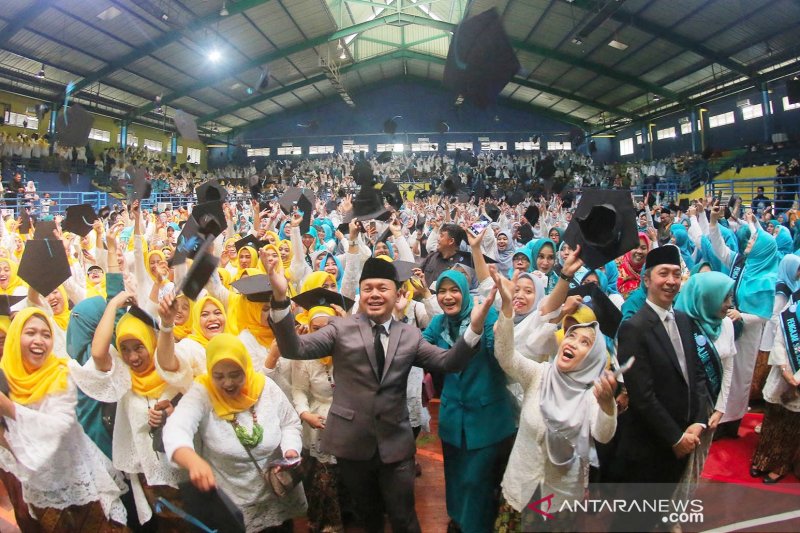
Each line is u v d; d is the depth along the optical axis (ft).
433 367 7.57
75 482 7.43
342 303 9.85
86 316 8.93
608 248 7.75
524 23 55.62
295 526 9.75
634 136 87.97
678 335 7.57
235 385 7.37
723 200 51.83
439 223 22.85
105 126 67.62
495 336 7.50
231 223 18.12
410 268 11.56
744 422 13.83
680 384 7.38
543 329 8.39
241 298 9.84
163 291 10.04
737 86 59.11
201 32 53.47
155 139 79.71
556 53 62.64
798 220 22.57
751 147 58.23
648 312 7.57
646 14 49.11
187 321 9.77
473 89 7.07
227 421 7.48
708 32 49.96
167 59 58.13
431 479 11.36
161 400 7.53
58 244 8.72
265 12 53.26
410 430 7.56
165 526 7.64
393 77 95.76
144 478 7.79
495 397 8.12
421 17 57.47
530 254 14.10
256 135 97.55
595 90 76.23
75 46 48.85
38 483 7.19
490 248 18.10
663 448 7.36
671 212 27.35
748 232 17.06
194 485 6.31
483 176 79.71
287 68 72.84
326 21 59.31
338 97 96.17
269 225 19.85
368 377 7.38
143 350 7.59
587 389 7.11
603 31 54.39
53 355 7.68
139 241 10.02
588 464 6.89
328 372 9.24
